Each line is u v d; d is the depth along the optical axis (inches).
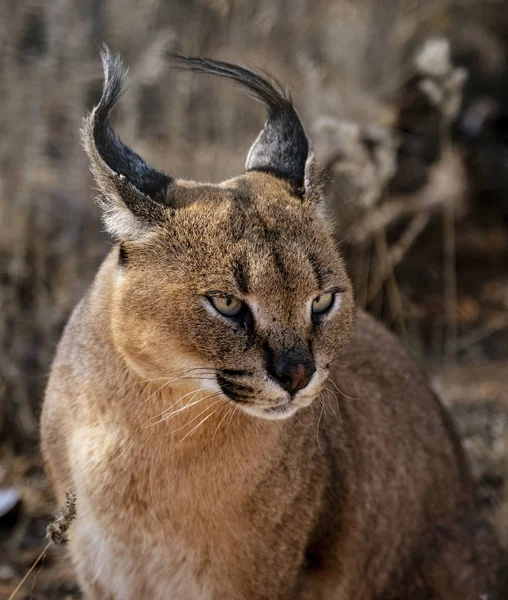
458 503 462.9
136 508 375.6
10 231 644.1
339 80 759.1
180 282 345.4
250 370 342.0
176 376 352.2
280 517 387.2
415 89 852.6
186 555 383.6
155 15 708.0
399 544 441.7
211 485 372.8
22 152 639.8
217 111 689.0
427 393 466.3
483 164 871.1
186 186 374.3
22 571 497.7
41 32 666.8
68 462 390.3
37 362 597.6
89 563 398.9
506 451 553.3
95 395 371.9
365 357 443.8
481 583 450.3
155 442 367.9
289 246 349.1
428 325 735.1
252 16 731.4
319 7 781.9
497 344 733.3
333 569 425.1
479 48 923.4
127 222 352.8
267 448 375.2
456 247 808.3
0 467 556.4
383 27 829.2
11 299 606.2
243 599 393.4
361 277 675.4
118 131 664.4
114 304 358.9
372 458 430.9
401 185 802.8
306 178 378.6
